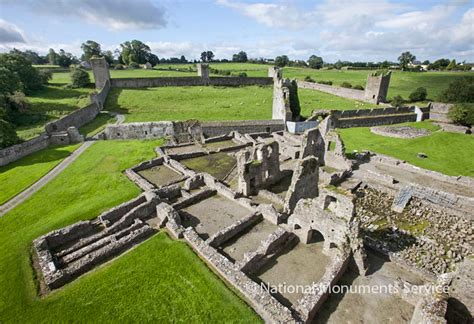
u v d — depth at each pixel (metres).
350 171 38.28
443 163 45.19
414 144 54.69
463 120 67.69
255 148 36.62
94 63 94.31
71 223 27.16
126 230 25.42
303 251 23.47
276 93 67.62
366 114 73.44
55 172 39.81
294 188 27.23
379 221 28.61
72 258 22.41
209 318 17.11
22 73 84.31
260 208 28.08
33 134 52.59
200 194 32.12
